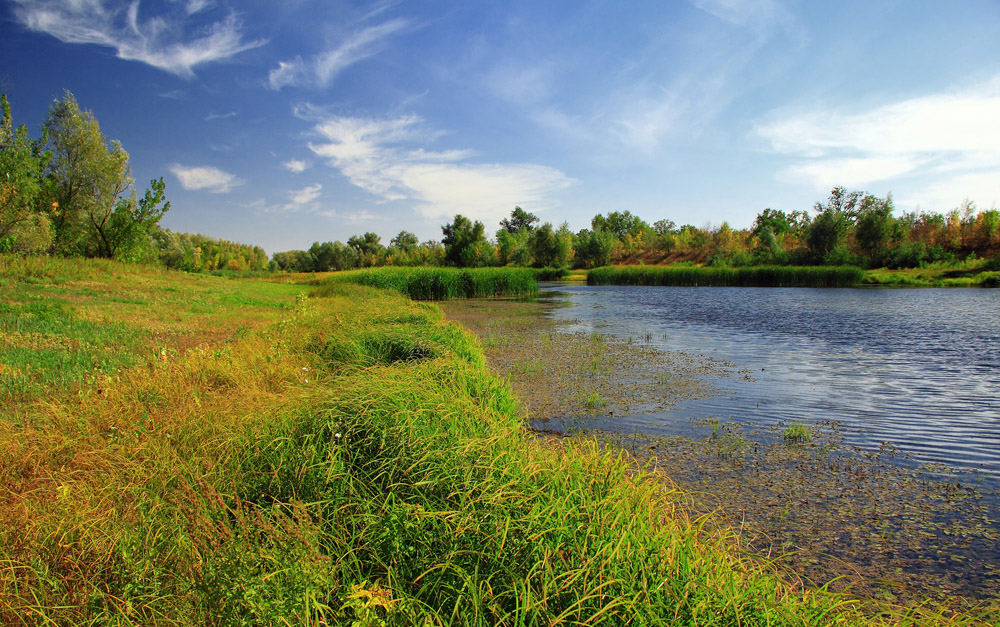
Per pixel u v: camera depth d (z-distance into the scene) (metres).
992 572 3.04
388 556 2.28
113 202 25.23
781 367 8.96
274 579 2.00
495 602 1.95
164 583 2.09
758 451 4.99
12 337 7.07
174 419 3.70
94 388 4.73
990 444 5.22
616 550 2.01
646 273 42.34
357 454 3.12
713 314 18.19
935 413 6.26
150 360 6.14
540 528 2.25
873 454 4.95
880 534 3.48
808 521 3.65
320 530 2.40
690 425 5.78
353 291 20.09
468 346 7.36
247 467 3.04
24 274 13.82
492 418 3.83
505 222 92.19
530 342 11.83
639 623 1.79
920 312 17.89
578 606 1.89
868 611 2.69
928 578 3.00
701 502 3.82
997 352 10.30
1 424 3.79
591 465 2.93
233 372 5.36
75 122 23.58
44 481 3.03
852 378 8.11
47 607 1.92
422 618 1.92
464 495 2.50
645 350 10.70
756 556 2.90
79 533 2.37
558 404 6.61
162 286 15.72
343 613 1.91
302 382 4.91
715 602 1.89
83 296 12.15
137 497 2.66
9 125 19.53
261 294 17.86
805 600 2.06
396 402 3.63
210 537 2.21
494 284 29.31
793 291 31.17
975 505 3.89
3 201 18.62
